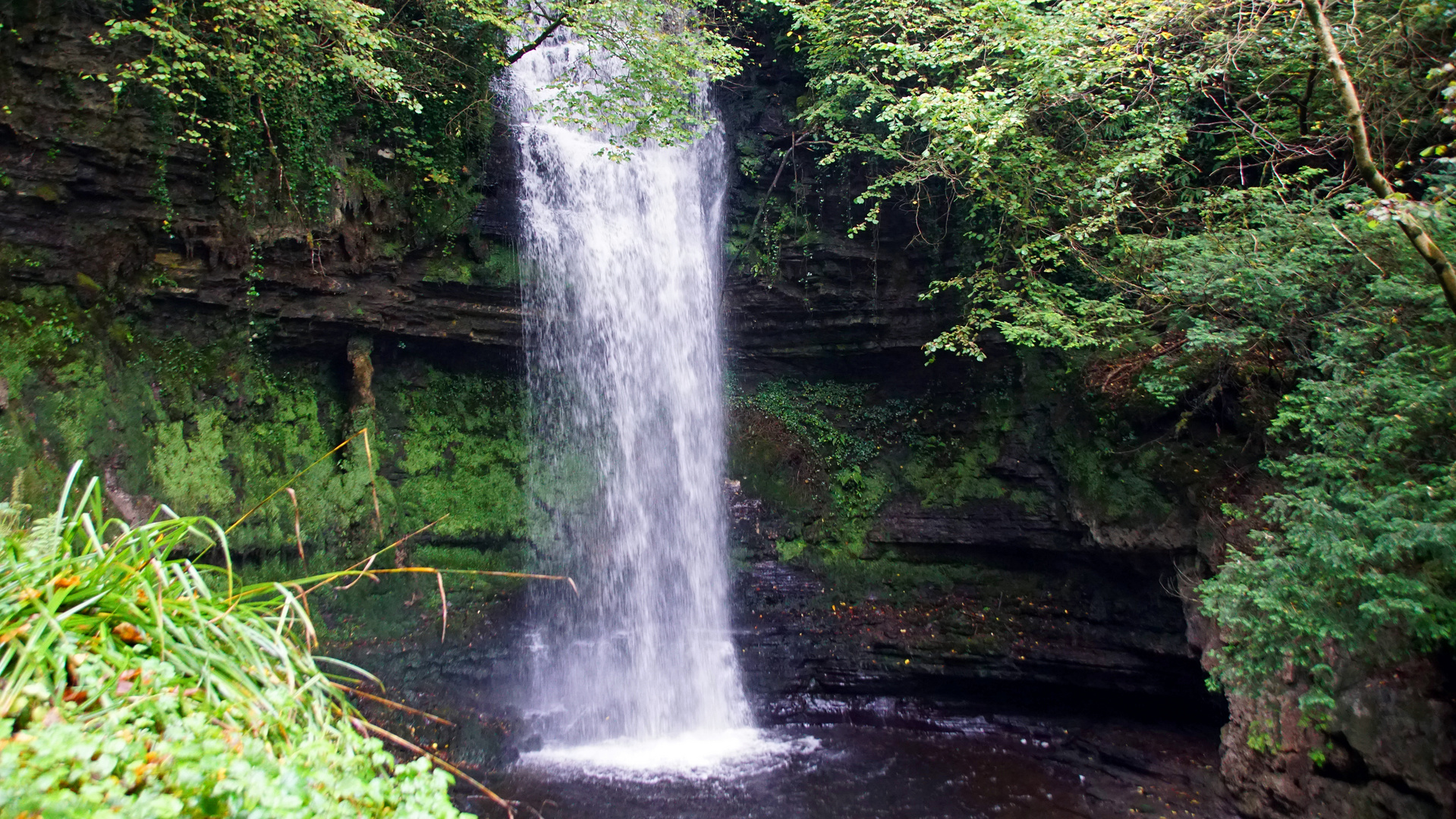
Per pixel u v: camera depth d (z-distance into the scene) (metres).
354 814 2.82
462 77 13.48
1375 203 6.33
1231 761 8.61
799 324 15.34
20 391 9.15
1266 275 8.40
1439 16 8.31
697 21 14.65
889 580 14.18
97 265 10.22
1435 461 6.70
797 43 15.41
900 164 14.29
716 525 15.04
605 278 14.91
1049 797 10.01
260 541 11.11
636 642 14.12
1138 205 11.26
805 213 15.26
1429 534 5.80
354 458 12.41
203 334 11.38
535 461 14.19
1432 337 7.09
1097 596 12.45
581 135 15.09
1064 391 12.69
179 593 3.45
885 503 14.61
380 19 12.39
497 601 13.18
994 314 12.48
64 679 2.73
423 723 11.22
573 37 15.72
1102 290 12.27
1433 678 6.67
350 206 12.06
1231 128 10.69
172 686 2.95
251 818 2.47
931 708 13.16
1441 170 8.57
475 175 13.55
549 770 10.91
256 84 10.62
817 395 15.64
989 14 11.20
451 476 13.53
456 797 9.87
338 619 11.63
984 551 13.62
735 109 15.88
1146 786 10.05
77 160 9.87
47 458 9.09
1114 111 11.21
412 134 12.60
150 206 10.55
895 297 14.70
